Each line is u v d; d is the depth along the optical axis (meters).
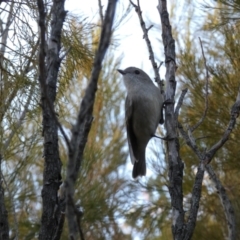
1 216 5.12
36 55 7.00
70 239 3.82
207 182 9.89
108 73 11.34
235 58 8.45
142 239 10.60
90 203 9.16
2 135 6.82
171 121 6.02
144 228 10.58
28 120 7.48
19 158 8.72
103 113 11.05
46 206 5.12
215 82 8.51
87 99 3.79
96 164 10.23
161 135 9.98
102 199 9.40
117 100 11.27
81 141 4.63
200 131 8.78
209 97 8.57
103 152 10.40
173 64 6.36
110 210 9.60
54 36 5.38
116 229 10.31
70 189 3.75
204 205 9.68
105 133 10.92
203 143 8.88
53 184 5.20
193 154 9.16
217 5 9.09
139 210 10.26
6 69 6.97
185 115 8.77
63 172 8.62
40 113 7.15
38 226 9.05
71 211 3.83
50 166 5.23
